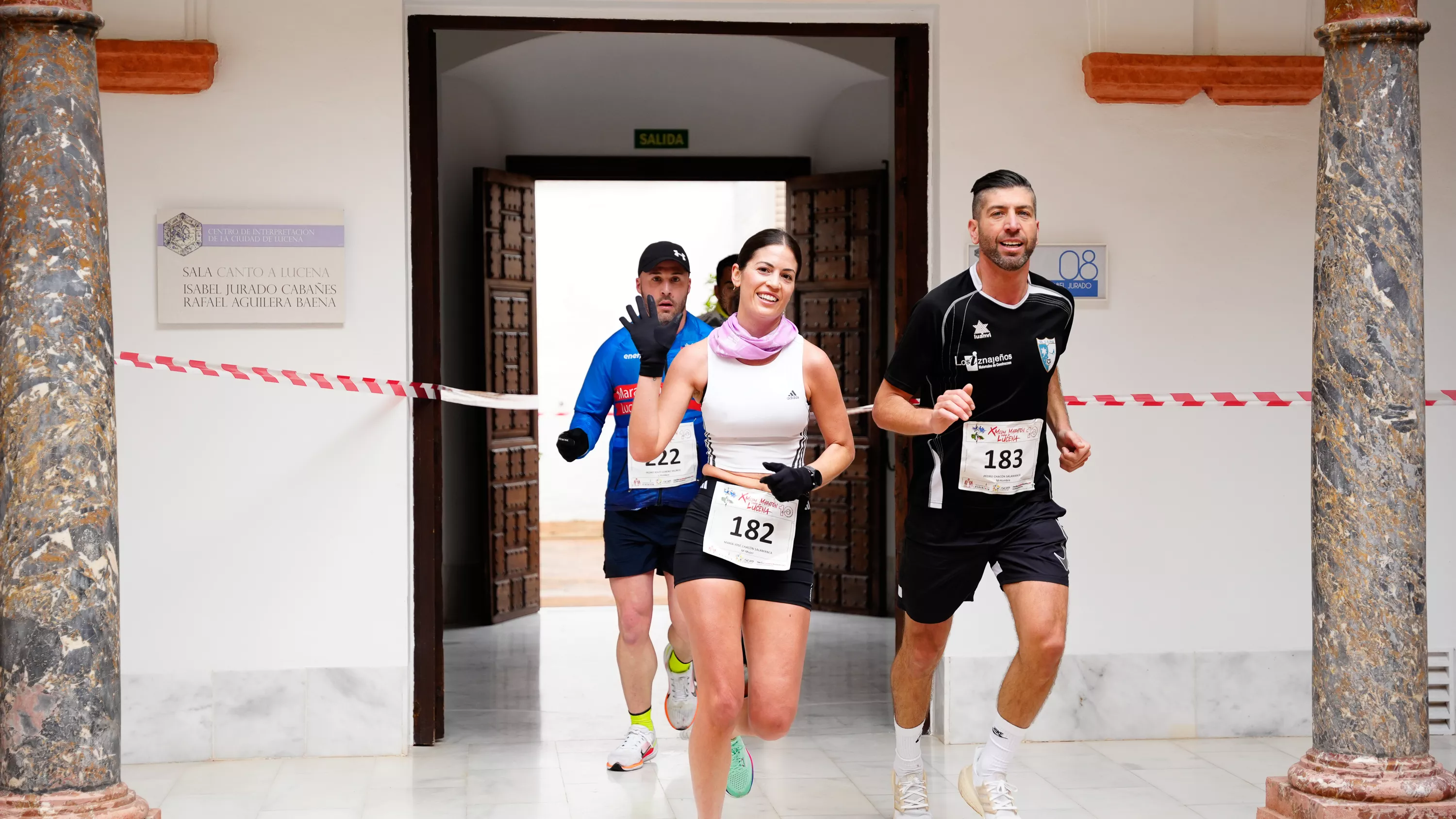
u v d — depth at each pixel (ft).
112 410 13.20
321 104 19.72
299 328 19.75
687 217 64.08
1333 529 14.47
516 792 17.97
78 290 12.85
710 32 21.17
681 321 18.81
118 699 13.20
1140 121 20.86
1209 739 21.01
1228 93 20.66
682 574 13.88
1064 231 20.81
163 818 16.75
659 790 18.07
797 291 36.35
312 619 19.75
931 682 16.53
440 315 20.57
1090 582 20.90
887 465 35.17
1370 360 14.28
